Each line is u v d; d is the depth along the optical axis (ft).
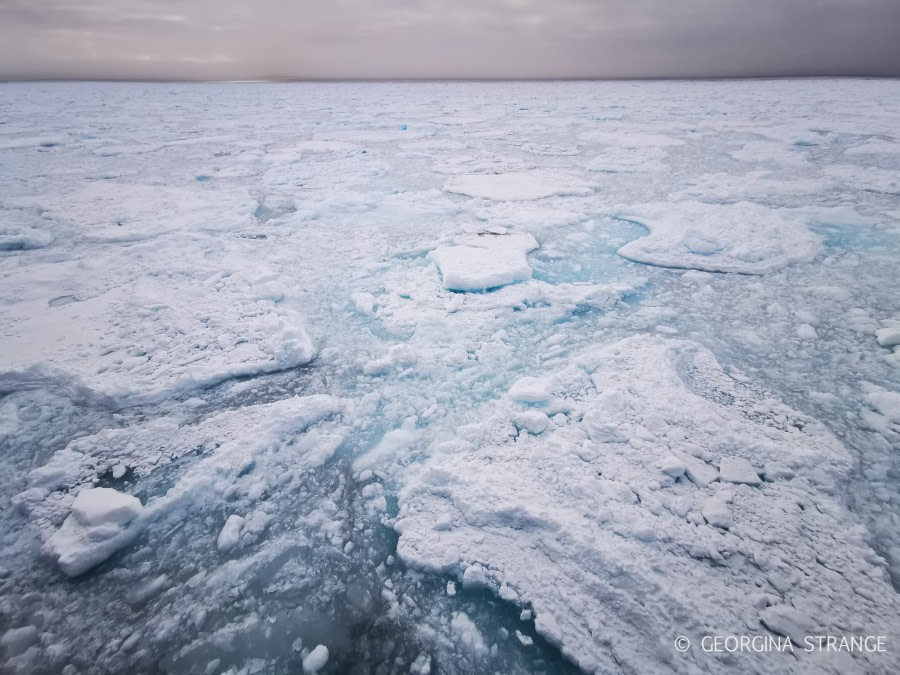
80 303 82.69
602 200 145.38
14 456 54.65
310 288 92.68
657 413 56.90
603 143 249.34
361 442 57.16
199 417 60.23
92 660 36.11
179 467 53.06
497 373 67.67
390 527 47.32
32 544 44.78
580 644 35.96
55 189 158.92
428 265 103.35
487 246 107.65
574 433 55.11
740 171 171.83
